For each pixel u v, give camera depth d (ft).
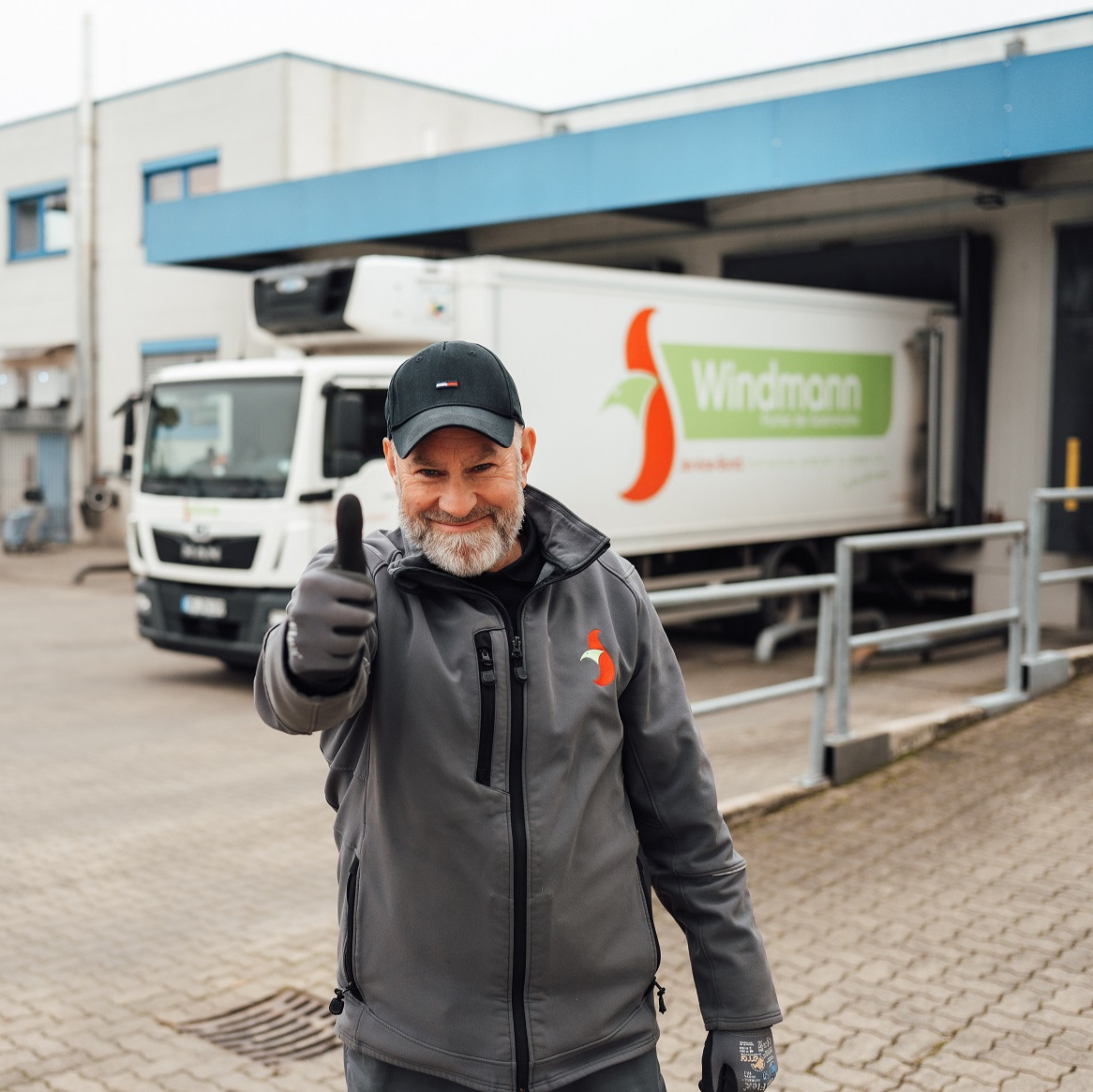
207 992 13.51
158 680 33.06
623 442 31.83
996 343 40.93
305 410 29.01
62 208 72.38
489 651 6.10
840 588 19.94
